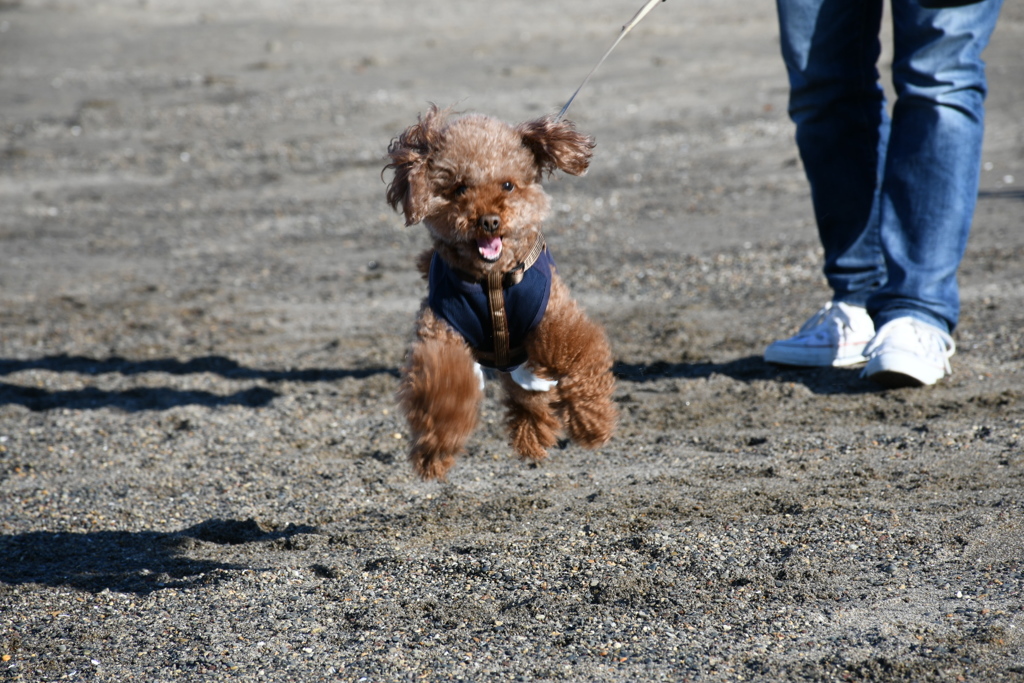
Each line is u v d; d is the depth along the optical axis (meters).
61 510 9.04
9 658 6.32
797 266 16.23
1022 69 30.47
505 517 8.24
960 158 10.62
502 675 5.86
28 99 36.19
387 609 6.78
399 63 41.06
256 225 22.25
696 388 11.28
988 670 5.62
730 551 7.29
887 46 34.72
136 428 11.12
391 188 5.99
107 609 6.99
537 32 48.31
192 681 5.95
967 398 10.20
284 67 40.53
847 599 6.52
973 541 7.16
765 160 24.28
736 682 5.64
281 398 11.93
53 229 22.39
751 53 39.28
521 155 5.96
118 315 16.23
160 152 28.97
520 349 6.27
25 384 12.95
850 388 10.90
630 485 8.78
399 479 9.39
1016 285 13.89
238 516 8.79
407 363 6.12
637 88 34.03
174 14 56.59
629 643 6.13
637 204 21.44
